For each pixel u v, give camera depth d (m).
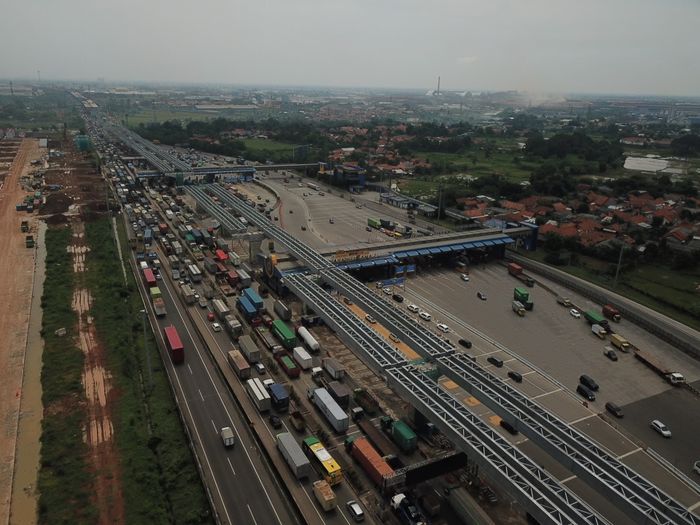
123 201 167.25
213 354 78.12
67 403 64.31
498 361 79.06
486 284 114.50
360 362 77.69
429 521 48.69
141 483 51.94
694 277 119.25
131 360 74.31
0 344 79.06
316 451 55.19
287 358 74.75
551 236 137.25
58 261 112.94
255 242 117.81
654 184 196.88
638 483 44.38
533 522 48.69
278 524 48.16
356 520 48.25
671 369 79.88
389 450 57.00
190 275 106.50
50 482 51.72
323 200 189.12
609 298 103.25
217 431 61.09
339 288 90.50
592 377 77.19
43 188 181.88
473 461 50.59
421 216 169.38
